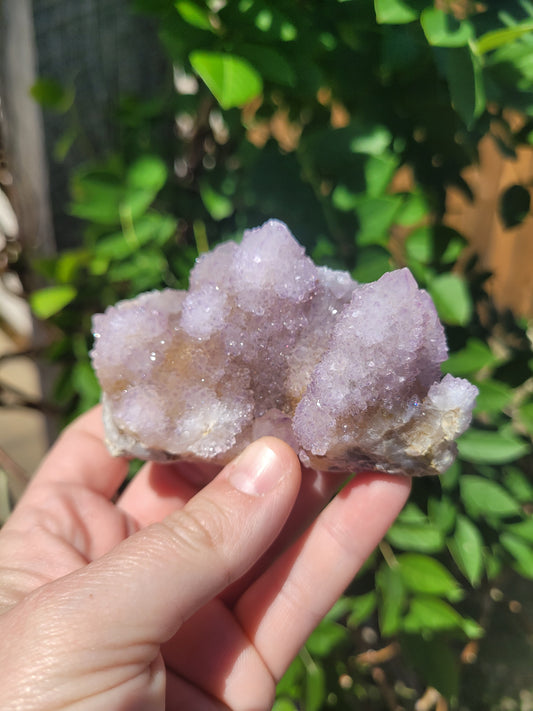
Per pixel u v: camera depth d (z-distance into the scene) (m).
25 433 0.31
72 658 0.10
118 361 0.14
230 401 0.14
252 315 0.14
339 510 0.15
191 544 0.12
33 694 0.10
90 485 0.18
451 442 0.13
